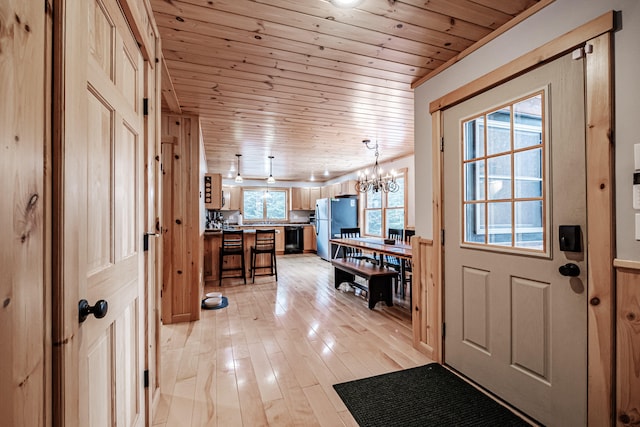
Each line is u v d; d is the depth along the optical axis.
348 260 4.62
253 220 8.86
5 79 0.53
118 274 1.12
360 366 2.17
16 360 0.55
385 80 2.46
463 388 1.88
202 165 4.29
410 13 1.63
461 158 2.01
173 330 2.89
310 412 1.67
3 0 0.53
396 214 5.96
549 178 1.49
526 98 1.60
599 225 1.27
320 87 2.58
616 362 1.23
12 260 0.54
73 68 0.73
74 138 0.74
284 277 5.34
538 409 1.54
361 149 4.98
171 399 1.79
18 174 0.56
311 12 1.61
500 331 1.75
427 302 2.34
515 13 1.64
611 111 1.24
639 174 1.17
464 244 1.99
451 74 2.11
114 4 1.08
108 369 1.03
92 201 0.91
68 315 0.71
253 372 2.10
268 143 4.57
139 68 1.42
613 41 1.24
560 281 1.44
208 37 1.84
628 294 1.20
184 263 3.16
